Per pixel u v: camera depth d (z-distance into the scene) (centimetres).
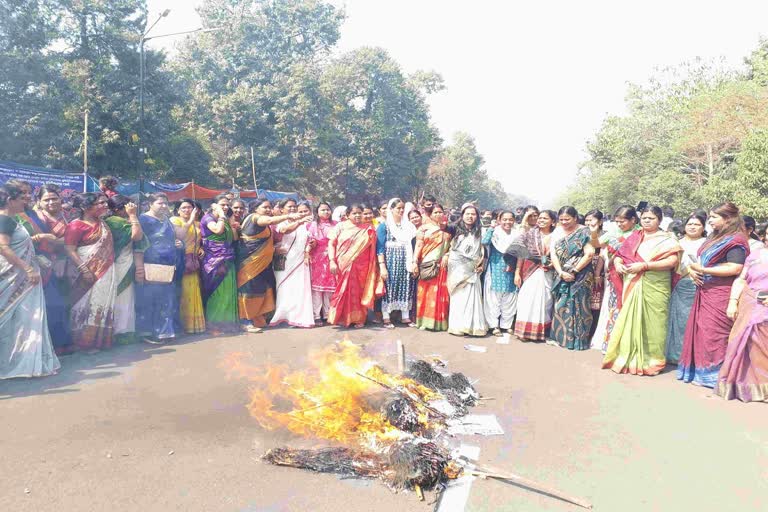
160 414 382
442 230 670
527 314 634
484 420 386
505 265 677
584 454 335
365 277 678
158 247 571
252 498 277
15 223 444
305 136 3697
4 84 1953
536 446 346
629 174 2877
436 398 407
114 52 2455
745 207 1797
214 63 3650
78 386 437
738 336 441
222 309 641
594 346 618
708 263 474
